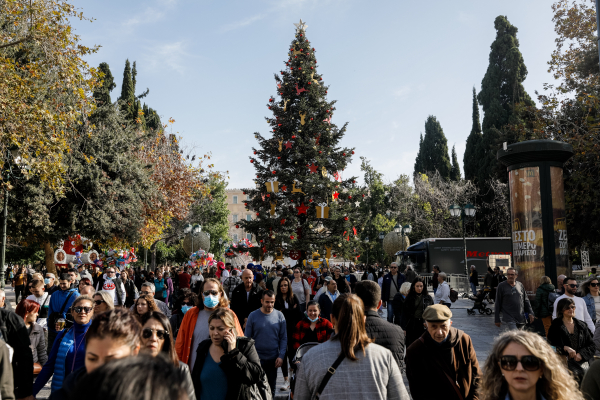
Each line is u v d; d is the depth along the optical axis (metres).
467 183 45.66
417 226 46.62
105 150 24.69
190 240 25.55
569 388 2.51
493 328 14.19
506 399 2.61
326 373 3.10
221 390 4.05
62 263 22.78
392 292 13.06
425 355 4.01
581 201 21.34
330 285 9.96
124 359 1.09
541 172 13.29
